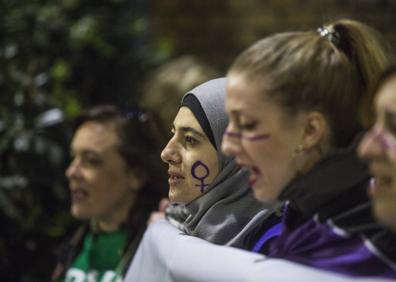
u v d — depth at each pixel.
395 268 2.49
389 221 2.31
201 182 3.50
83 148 5.60
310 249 2.62
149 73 9.44
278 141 2.72
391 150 2.26
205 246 2.91
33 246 7.75
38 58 8.73
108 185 5.52
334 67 2.81
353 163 2.73
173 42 10.48
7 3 8.88
